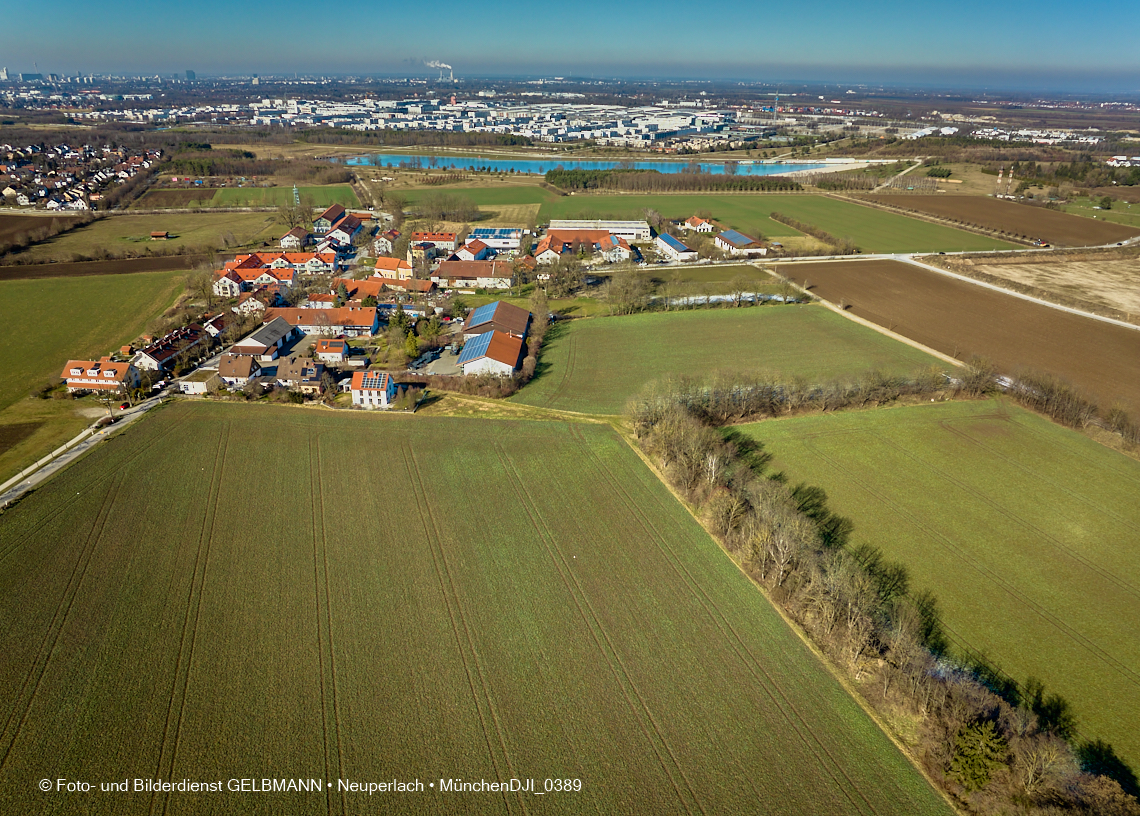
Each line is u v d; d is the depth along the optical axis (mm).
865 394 113188
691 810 49875
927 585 73250
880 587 72312
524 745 54531
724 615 68375
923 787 51625
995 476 93750
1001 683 61125
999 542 80312
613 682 60469
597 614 68375
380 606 68938
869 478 93000
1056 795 49250
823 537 80250
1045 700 59594
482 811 49500
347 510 84875
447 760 53188
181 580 71875
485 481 91875
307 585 71625
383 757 53344
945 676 60844
